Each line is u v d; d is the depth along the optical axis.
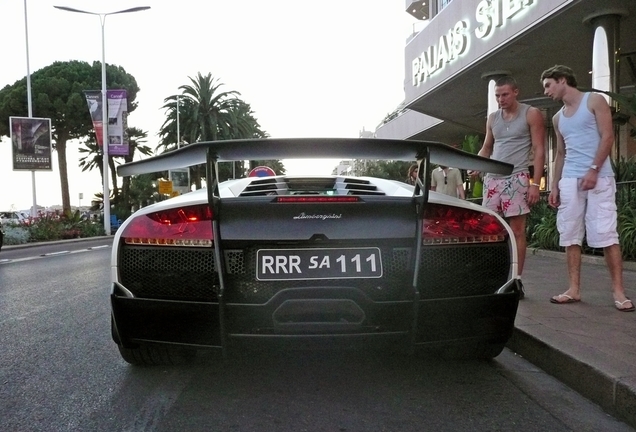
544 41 12.57
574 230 4.54
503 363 3.59
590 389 2.95
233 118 43.34
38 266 10.86
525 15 11.81
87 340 4.37
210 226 2.87
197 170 46.25
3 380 3.37
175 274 2.86
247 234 2.86
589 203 4.39
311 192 3.63
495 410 2.82
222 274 2.81
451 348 3.50
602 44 10.82
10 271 9.93
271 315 2.78
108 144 30.59
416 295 2.81
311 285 2.84
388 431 2.59
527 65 14.59
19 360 3.81
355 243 2.90
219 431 2.60
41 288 7.45
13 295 6.82
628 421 2.66
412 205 2.98
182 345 2.89
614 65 10.80
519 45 12.84
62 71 42.75
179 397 3.03
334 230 2.88
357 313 2.80
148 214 2.95
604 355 3.12
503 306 2.99
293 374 3.39
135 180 46.84
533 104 17.11
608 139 4.20
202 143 2.83
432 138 29.06
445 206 2.98
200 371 3.46
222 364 3.59
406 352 2.91
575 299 4.62
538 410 2.82
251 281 2.86
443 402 2.93
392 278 2.90
